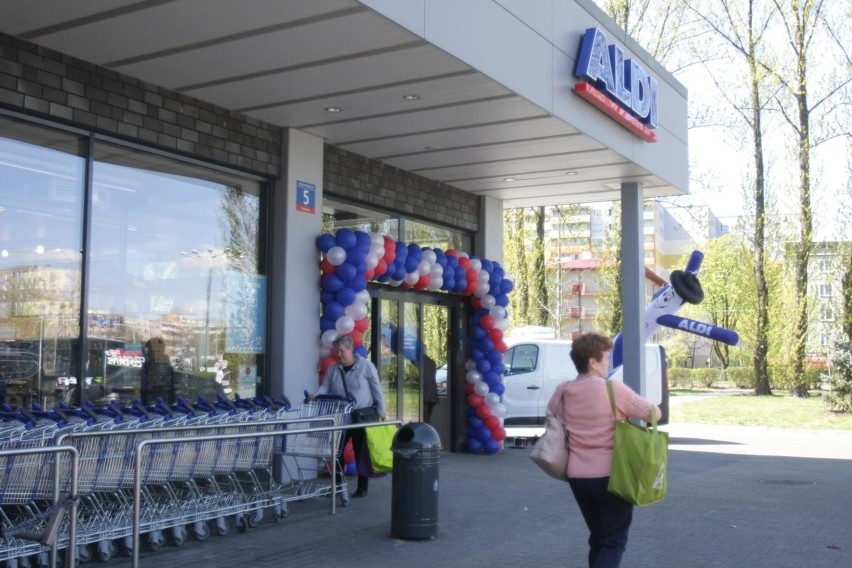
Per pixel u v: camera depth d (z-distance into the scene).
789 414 23.94
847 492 10.47
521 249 29.84
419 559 6.72
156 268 8.70
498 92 8.98
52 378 7.57
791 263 34.22
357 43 7.55
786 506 9.40
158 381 8.63
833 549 7.26
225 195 9.63
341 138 10.71
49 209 7.64
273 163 10.07
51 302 7.60
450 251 12.71
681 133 14.34
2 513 5.91
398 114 9.70
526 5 9.30
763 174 32.41
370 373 9.07
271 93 8.88
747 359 52.53
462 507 8.99
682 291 14.27
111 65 7.98
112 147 8.28
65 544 6.14
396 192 12.34
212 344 9.30
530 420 16.69
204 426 6.82
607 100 10.88
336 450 8.56
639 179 13.38
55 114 7.58
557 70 9.97
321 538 7.39
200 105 9.12
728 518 8.66
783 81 30.44
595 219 53.94
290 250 10.06
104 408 6.81
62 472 6.20
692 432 19.88
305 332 10.21
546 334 18.03
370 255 10.58
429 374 12.91
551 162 12.07
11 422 6.14
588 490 4.85
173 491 7.23
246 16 6.90
